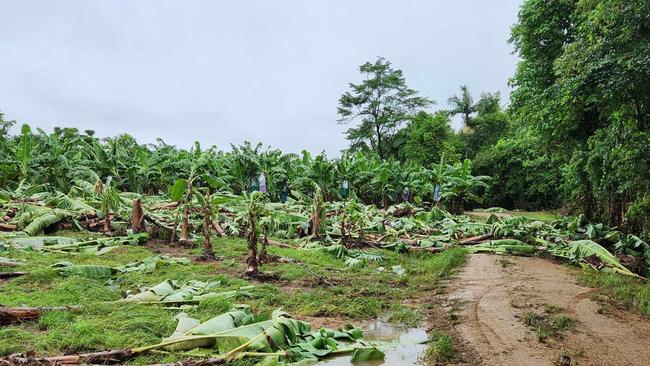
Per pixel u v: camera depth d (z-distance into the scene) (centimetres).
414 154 3931
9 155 1861
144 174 2167
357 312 604
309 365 422
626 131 1098
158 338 432
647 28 822
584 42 938
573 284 784
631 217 1141
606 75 873
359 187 2481
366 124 4819
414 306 657
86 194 1566
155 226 1073
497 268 929
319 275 790
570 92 963
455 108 4819
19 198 1359
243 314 475
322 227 1199
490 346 487
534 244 1198
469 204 3491
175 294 575
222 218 1303
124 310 509
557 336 517
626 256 1060
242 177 2167
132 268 729
